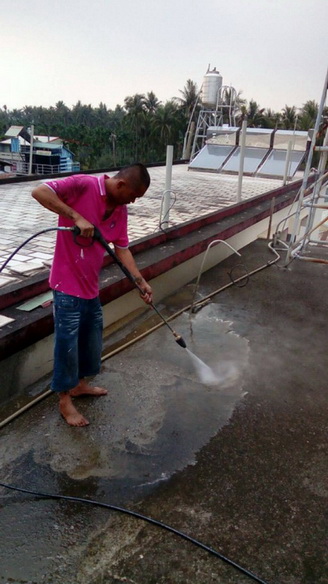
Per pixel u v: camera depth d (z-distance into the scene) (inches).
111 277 146.4
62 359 89.0
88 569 64.3
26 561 65.3
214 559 66.6
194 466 86.5
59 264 84.8
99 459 87.3
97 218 82.8
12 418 97.5
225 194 333.1
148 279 163.0
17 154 1551.4
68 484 80.6
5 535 69.5
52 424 97.0
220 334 145.8
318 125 196.2
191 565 65.5
